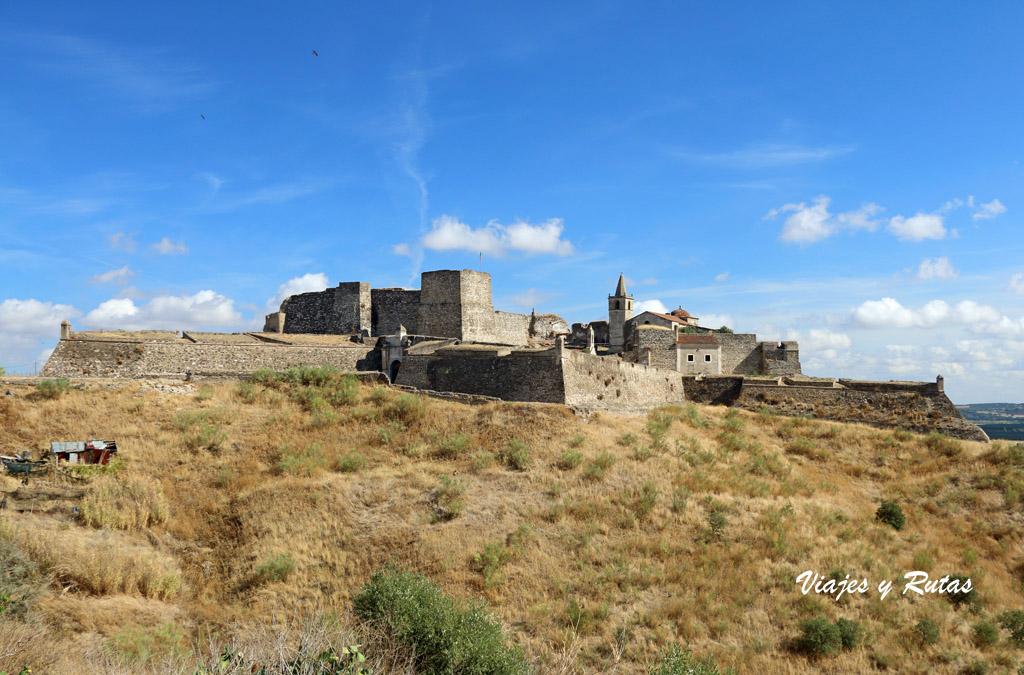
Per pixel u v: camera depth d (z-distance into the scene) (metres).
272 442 31.83
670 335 73.12
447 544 24.92
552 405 38.69
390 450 32.84
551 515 27.52
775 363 72.19
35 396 32.47
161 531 24.20
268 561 22.48
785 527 28.95
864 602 24.31
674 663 18.05
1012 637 23.05
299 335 54.84
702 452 37.91
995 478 37.88
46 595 18.16
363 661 11.65
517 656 16.92
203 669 11.57
